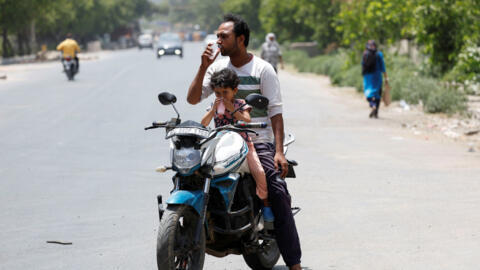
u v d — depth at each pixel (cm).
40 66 9000
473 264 1134
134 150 2344
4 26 11188
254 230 1008
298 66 7825
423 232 1334
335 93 4666
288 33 10081
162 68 7494
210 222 972
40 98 4234
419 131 2817
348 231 1351
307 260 1173
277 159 1020
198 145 922
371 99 3241
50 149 2370
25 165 2086
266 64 1043
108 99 4103
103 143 2494
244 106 998
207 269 1149
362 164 2073
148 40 17612
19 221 1455
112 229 1387
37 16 11469
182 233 968
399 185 1772
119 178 1891
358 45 5394
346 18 5462
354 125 2984
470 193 1669
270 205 1023
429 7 4238
